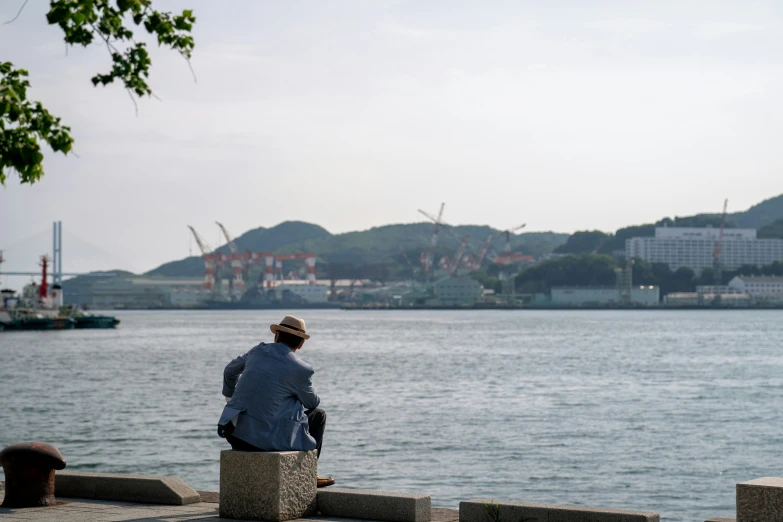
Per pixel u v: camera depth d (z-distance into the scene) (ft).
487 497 96.17
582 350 391.04
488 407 174.81
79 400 187.62
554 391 207.82
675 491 99.50
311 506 39.75
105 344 459.32
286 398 39.29
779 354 356.18
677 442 130.41
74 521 38.83
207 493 46.24
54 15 46.34
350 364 305.53
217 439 132.16
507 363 307.58
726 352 371.35
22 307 631.97
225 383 40.96
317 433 41.06
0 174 46.16
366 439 132.67
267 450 38.75
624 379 240.12
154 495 43.37
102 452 121.90
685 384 224.74
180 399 188.24
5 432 140.56
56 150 46.75
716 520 36.45
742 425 148.25
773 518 32.14
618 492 98.99
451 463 114.21
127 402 183.01
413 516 38.34
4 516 40.04
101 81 50.16
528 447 125.70
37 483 42.75
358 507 39.22
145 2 49.80
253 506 38.55
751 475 107.55
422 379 241.76
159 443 128.98
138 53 50.34
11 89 41.50
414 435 136.36
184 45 50.55
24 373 264.72
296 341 40.47
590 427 145.59
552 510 36.58
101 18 49.19
